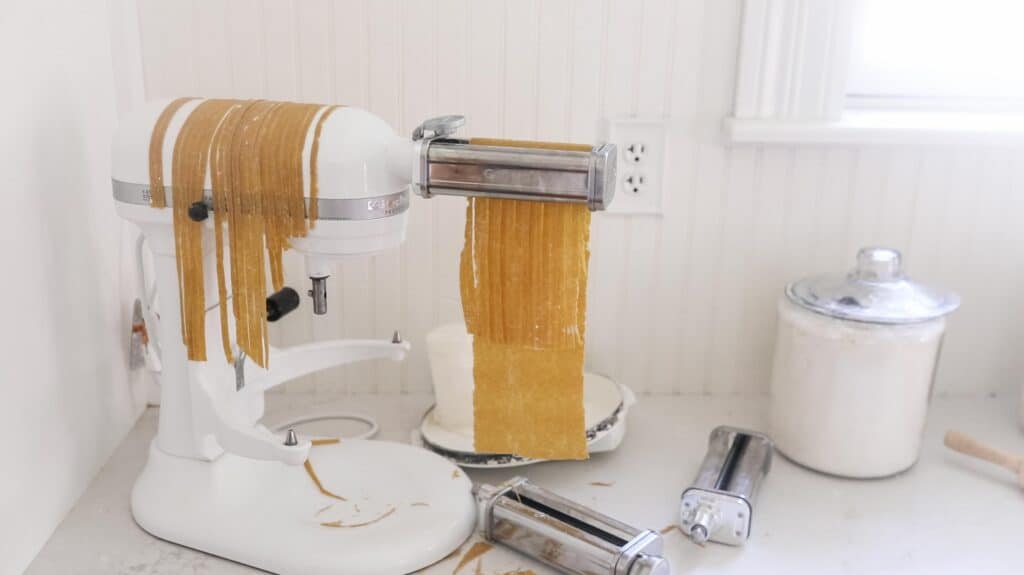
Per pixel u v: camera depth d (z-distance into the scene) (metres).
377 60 1.14
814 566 0.91
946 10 1.25
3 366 0.83
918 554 0.93
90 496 0.99
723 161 1.19
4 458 0.83
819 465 1.07
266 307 0.92
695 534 0.91
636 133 1.18
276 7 1.12
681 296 1.25
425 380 1.27
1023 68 1.26
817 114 1.16
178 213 0.84
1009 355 1.29
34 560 0.88
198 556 0.90
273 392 1.27
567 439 0.87
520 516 0.90
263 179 0.81
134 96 1.12
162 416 0.93
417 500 0.95
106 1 1.04
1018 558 0.93
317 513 0.93
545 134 1.18
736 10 1.13
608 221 1.22
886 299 1.05
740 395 1.30
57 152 0.92
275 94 1.15
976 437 1.18
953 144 1.16
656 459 1.11
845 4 1.12
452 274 1.22
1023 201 1.22
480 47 1.14
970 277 1.25
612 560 0.83
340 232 0.81
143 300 1.00
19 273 0.85
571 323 0.82
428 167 0.79
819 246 1.23
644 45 1.15
